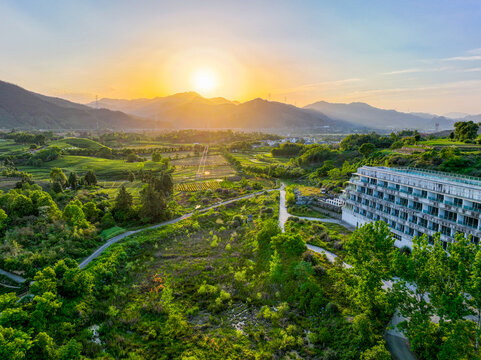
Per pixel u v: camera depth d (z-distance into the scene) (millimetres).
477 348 44469
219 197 152125
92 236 95500
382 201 90062
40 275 60188
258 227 105000
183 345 52938
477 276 40094
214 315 61344
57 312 57438
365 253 55688
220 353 50812
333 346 50719
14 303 57281
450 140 185750
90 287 65125
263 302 64812
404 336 50875
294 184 176000
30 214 101562
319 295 62469
